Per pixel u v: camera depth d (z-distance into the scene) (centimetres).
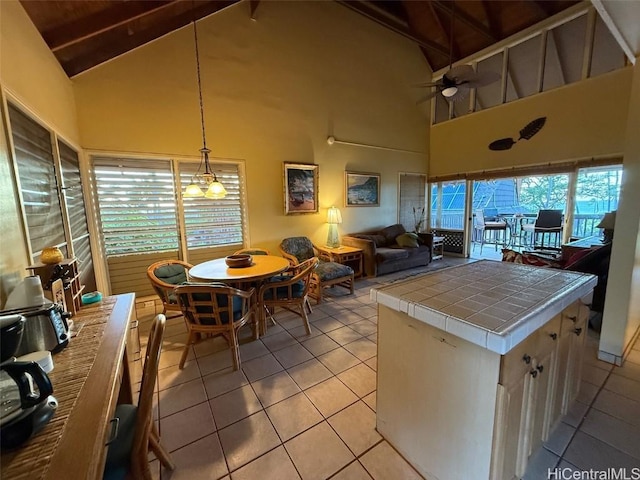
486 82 361
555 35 466
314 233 490
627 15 164
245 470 139
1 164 145
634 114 201
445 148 622
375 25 528
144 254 359
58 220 228
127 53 325
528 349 116
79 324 146
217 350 252
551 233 605
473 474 113
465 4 487
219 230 404
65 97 275
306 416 173
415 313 124
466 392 112
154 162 353
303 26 446
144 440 98
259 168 424
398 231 586
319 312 334
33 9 200
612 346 219
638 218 202
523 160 507
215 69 379
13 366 73
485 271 181
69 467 64
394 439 148
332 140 488
